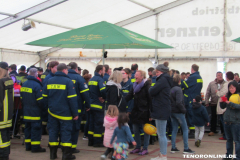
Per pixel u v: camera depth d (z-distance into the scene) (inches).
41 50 497.7
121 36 223.6
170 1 423.8
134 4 400.2
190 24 423.2
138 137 222.1
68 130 197.5
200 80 307.3
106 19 434.6
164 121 194.5
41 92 220.1
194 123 256.2
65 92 195.2
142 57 450.3
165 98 194.2
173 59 434.6
